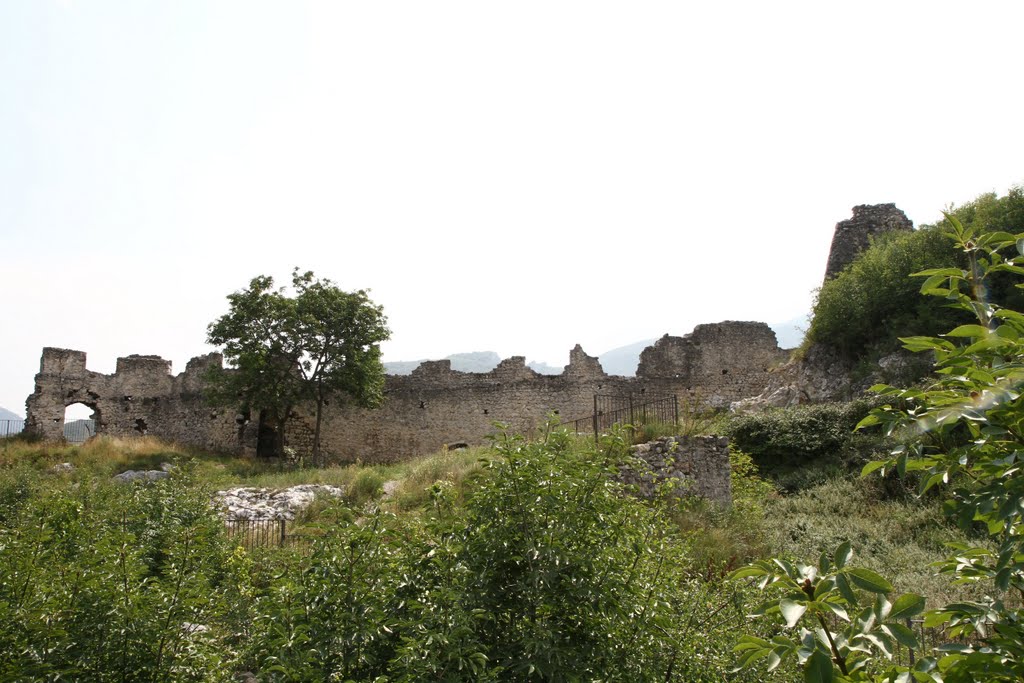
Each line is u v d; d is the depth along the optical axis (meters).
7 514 12.63
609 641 5.66
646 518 6.86
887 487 15.42
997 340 3.23
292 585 5.98
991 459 3.45
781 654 2.91
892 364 20.16
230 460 29.92
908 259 21.55
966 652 3.15
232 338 30.33
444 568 5.82
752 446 18.64
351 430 33.69
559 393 32.50
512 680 5.32
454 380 33.62
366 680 5.30
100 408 35.97
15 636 5.41
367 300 31.62
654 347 33.03
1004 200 20.39
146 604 5.97
